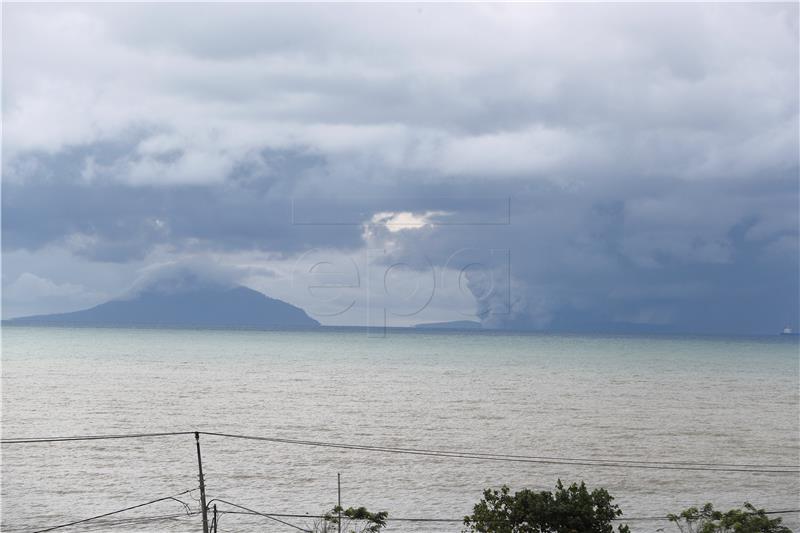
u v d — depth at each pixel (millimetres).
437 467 68750
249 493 58719
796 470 68312
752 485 62031
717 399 125500
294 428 90750
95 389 128375
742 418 103062
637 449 79188
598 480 63875
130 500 56062
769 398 127625
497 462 71438
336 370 172125
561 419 100375
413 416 101500
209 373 160250
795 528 48969
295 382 144000
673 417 103375
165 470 66562
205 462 70250
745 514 32938
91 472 65562
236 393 125562
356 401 116500
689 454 76500
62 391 125125
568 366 194875
